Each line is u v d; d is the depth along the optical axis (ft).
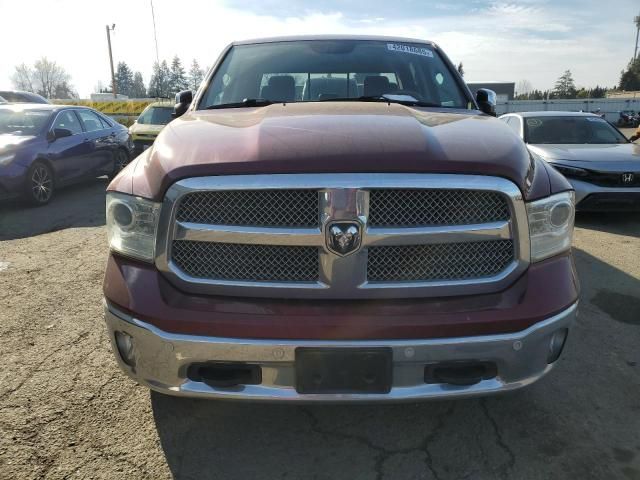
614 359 10.14
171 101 50.90
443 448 7.55
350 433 7.89
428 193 6.22
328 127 7.04
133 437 7.75
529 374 6.54
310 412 8.39
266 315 6.18
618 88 269.03
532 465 7.19
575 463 7.23
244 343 6.14
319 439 7.75
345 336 6.06
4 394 8.79
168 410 8.39
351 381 6.21
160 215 6.38
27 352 10.27
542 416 8.28
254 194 6.21
